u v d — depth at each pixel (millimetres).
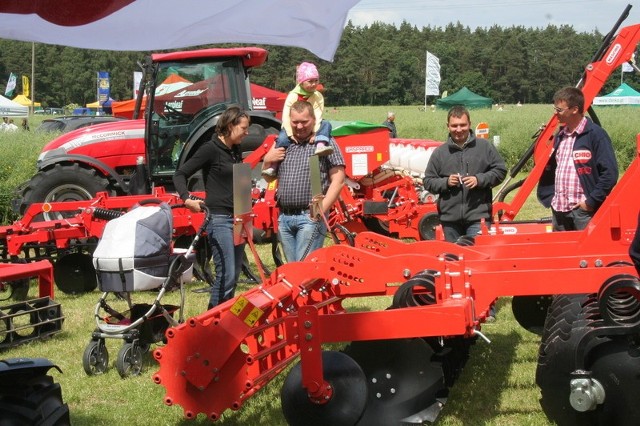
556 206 6742
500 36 99062
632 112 31844
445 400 4715
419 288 5035
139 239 5887
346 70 88625
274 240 9109
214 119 11828
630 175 5348
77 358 6602
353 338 4293
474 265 5125
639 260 4195
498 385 5477
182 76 11977
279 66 69250
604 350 4141
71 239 9391
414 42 100125
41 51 73062
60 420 3465
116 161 12516
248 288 9070
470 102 51125
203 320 4391
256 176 11453
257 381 4512
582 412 4270
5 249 9023
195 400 4371
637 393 4062
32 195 11516
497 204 9953
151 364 6336
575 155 6547
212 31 2756
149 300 8617
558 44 96500
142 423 5047
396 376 4730
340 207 10422
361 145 11586
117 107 24578
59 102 74000
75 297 9008
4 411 3312
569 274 4527
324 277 5074
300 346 4254
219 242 6379
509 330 6891
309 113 5977
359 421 4527
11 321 6980
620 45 9750
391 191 12336
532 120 28750
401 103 92438
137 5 2584
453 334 4234
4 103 34031
